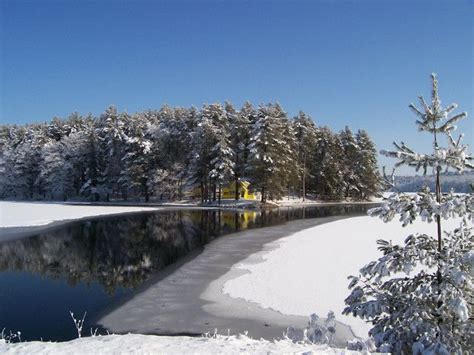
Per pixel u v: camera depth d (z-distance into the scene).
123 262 21.45
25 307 13.88
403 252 6.52
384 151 6.64
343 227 33.78
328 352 6.14
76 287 16.50
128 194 70.81
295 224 37.12
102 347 6.89
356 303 6.89
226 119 64.75
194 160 61.22
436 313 6.32
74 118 88.25
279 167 59.47
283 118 68.62
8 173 82.38
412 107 6.74
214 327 11.78
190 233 31.95
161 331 11.62
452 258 6.29
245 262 20.28
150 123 72.88
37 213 45.94
